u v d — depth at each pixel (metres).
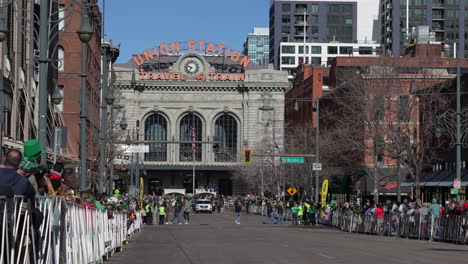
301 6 193.62
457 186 39.38
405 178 73.31
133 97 127.56
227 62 134.12
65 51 66.81
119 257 22.53
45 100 18.05
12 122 40.31
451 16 172.38
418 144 52.56
